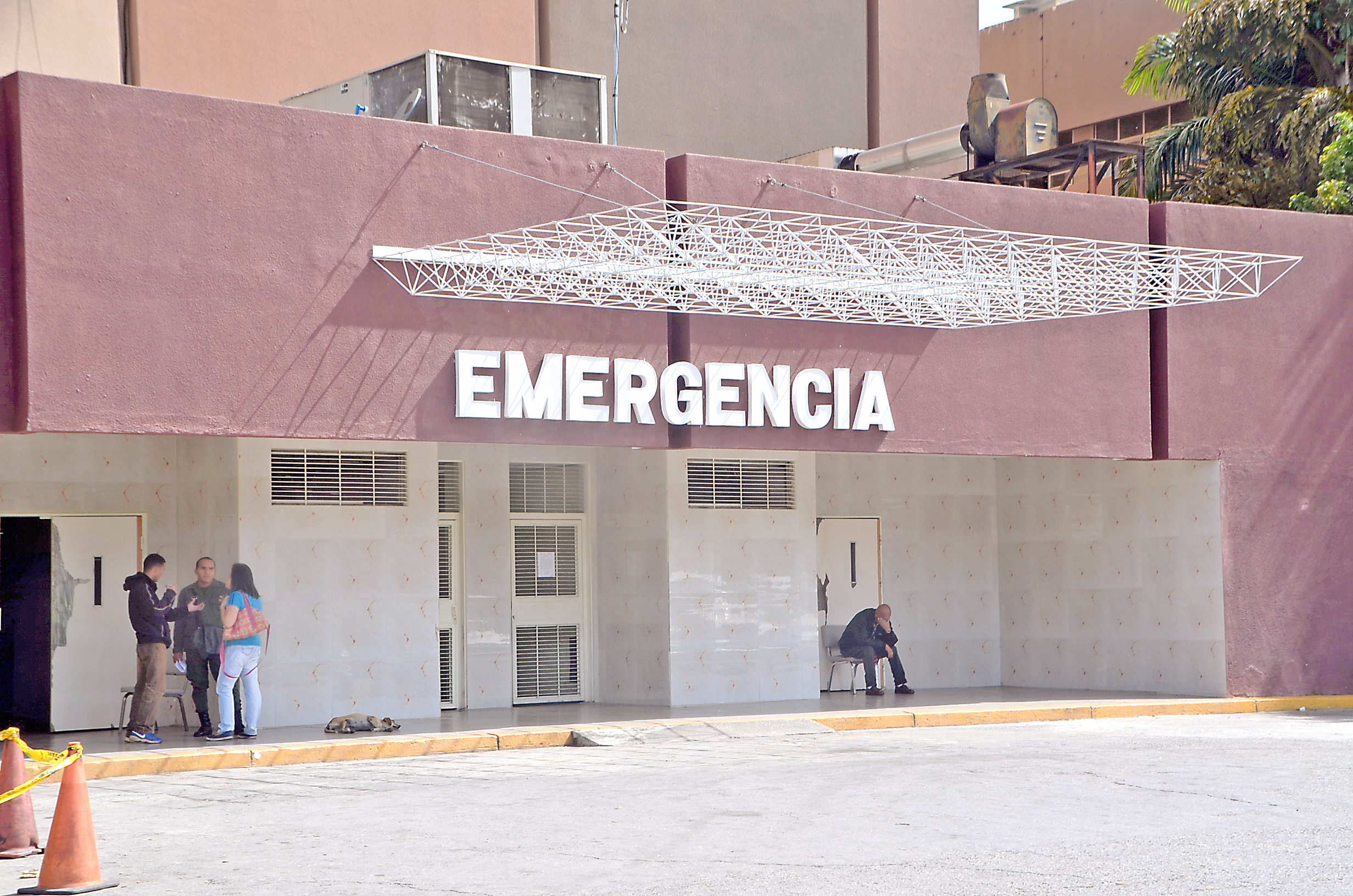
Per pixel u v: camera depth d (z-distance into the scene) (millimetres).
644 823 9398
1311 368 19688
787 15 26766
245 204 13688
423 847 8711
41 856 8609
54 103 12859
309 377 13914
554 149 15414
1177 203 18875
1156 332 19000
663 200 15852
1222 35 25719
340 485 16406
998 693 19891
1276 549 19219
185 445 16625
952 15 29062
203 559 14969
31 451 15820
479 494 18281
